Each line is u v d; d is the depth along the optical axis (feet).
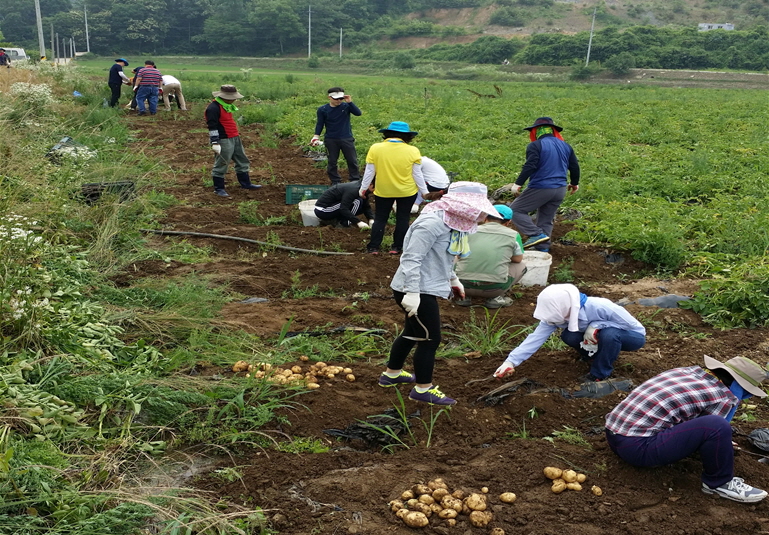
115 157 41.29
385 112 78.02
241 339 19.03
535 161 28.12
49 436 13.32
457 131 62.64
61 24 319.06
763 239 29.35
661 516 12.63
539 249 28.94
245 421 15.17
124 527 11.26
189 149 51.06
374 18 360.07
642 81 218.79
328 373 17.67
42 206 25.70
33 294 17.87
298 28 322.55
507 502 12.94
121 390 15.16
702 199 39.78
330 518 12.30
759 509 13.05
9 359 15.48
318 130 38.19
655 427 13.35
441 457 14.51
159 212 32.09
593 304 17.39
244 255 27.66
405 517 12.26
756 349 20.57
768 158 49.62
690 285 26.12
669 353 19.92
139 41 323.78
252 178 42.70
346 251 28.99
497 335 19.58
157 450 13.92
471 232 15.31
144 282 22.65
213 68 256.11
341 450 14.64
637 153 52.26
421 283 15.43
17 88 50.70
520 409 16.43
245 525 11.94
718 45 254.88
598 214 34.60
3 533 10.62
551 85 181.88
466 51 289.33
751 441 15.12
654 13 363.56
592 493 13.28
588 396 17.13
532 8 356.79
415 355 16.17
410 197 27.32
